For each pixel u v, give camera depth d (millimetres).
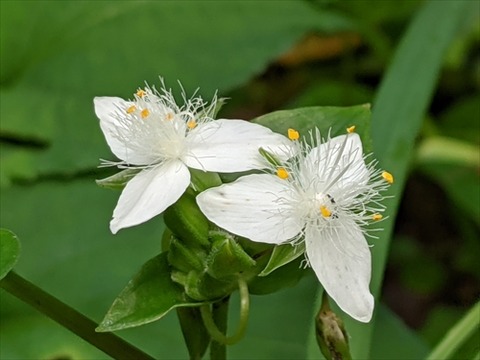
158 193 120
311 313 167
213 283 121
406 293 214
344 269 120
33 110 191
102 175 186
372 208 128
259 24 198
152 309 121
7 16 195
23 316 168
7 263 121
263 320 167
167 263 124
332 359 122
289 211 120
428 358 142
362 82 225
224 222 118
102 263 173
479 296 191
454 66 222
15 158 186
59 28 196
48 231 178
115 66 195
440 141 196
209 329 124
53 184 184
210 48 196
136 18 197
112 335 129
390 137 162
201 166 122
